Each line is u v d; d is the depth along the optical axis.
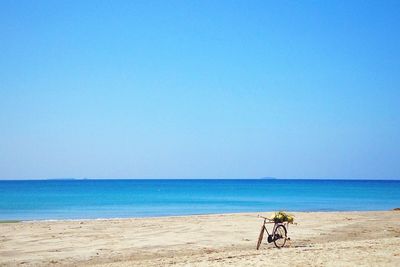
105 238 24.55
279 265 14.10
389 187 177.50
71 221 33.53
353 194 108.62
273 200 80.50
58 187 175.88
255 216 36.97
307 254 16.17
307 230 28.12
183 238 24.61
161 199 85.00
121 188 163.50
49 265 17.86
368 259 15.00
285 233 20.95
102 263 18.12
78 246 22.03
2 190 136.88
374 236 25.94
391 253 16.19
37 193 113.62
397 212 41.12
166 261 16.67
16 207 62.09
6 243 22.88
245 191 131.00
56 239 24.17
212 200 80.88
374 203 70.25
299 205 65.56
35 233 26.41
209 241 23.67
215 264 14.60
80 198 88.75
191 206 63.97
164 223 31.48
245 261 14.95
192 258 17.36
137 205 66.94
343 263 14.34
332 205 65.56
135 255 19.83
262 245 22.36
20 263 18.19
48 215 48.06
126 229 28.23
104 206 64.25
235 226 29.70
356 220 33.75
